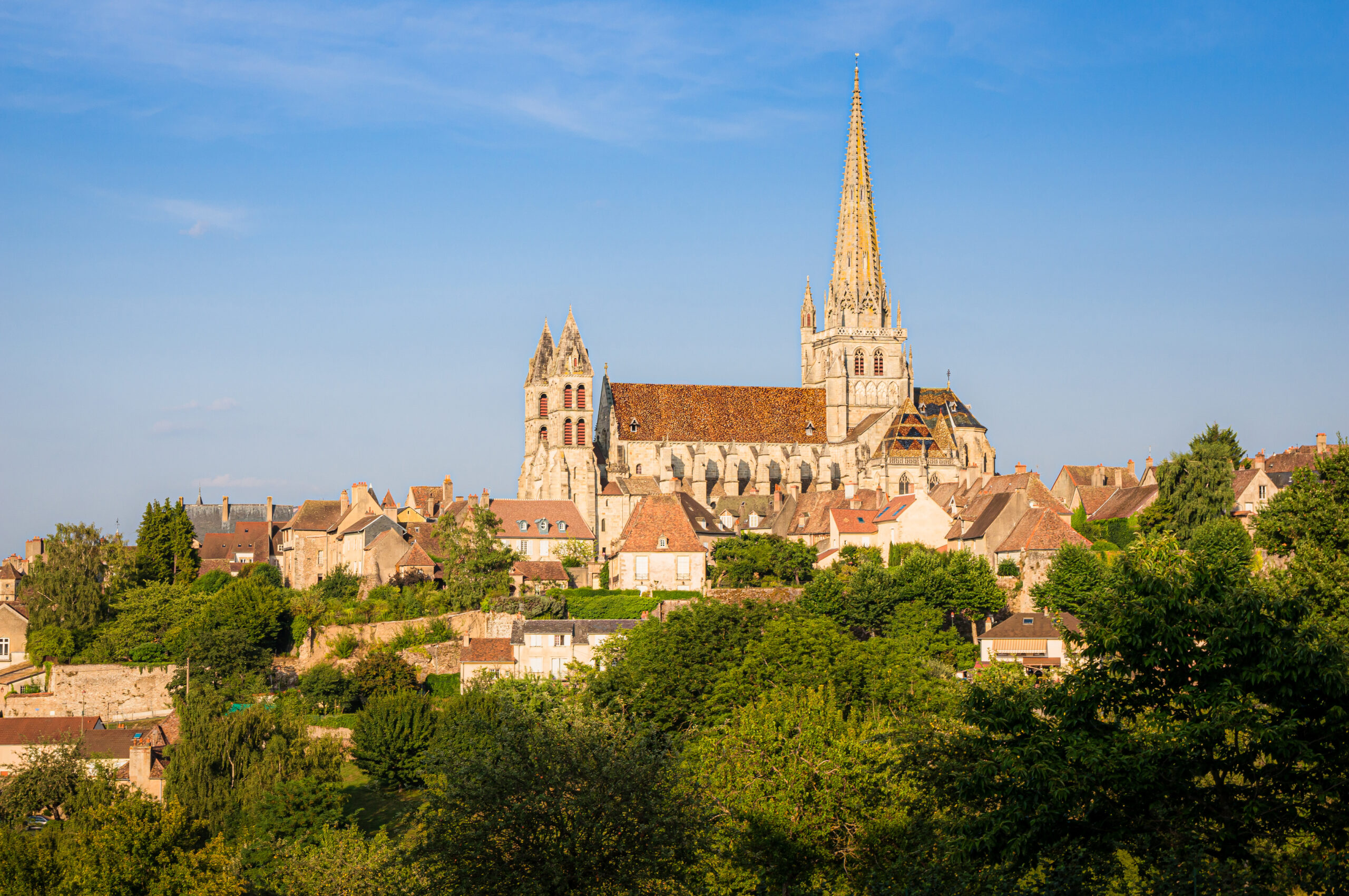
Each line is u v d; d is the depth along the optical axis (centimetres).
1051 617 14075
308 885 8350
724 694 11019
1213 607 4506
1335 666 4275
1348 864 4016
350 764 13125
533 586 17550
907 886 5012
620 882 4938
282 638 16688
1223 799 4359
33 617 16888
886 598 14362
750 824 7225
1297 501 9419
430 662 15525
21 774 11938
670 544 17750
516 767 5166
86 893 8825
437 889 5072
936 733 5478
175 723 14212
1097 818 4422
